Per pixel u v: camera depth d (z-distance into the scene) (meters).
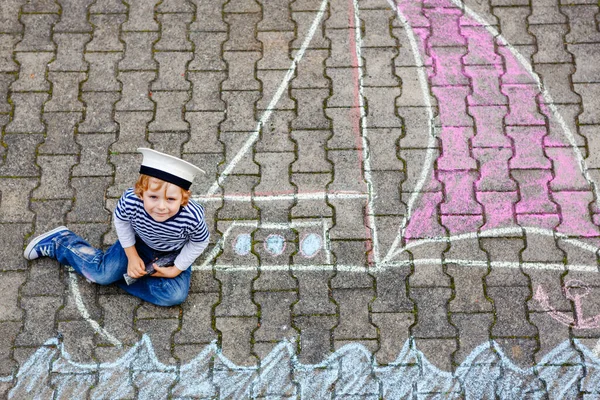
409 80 4.93
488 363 3.99
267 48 5.05
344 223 4.40
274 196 4.48
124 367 3.95
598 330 4.09
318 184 4.52
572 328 4.09
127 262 4.02
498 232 4.37
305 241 4.34
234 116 4.77
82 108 4.77
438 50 5.05
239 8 5.22
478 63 5.00
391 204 4.46
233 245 4.32
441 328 4.08
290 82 4.91
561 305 4.16
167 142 4.66
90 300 4.13
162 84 4.89
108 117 4.75
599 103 4.83
